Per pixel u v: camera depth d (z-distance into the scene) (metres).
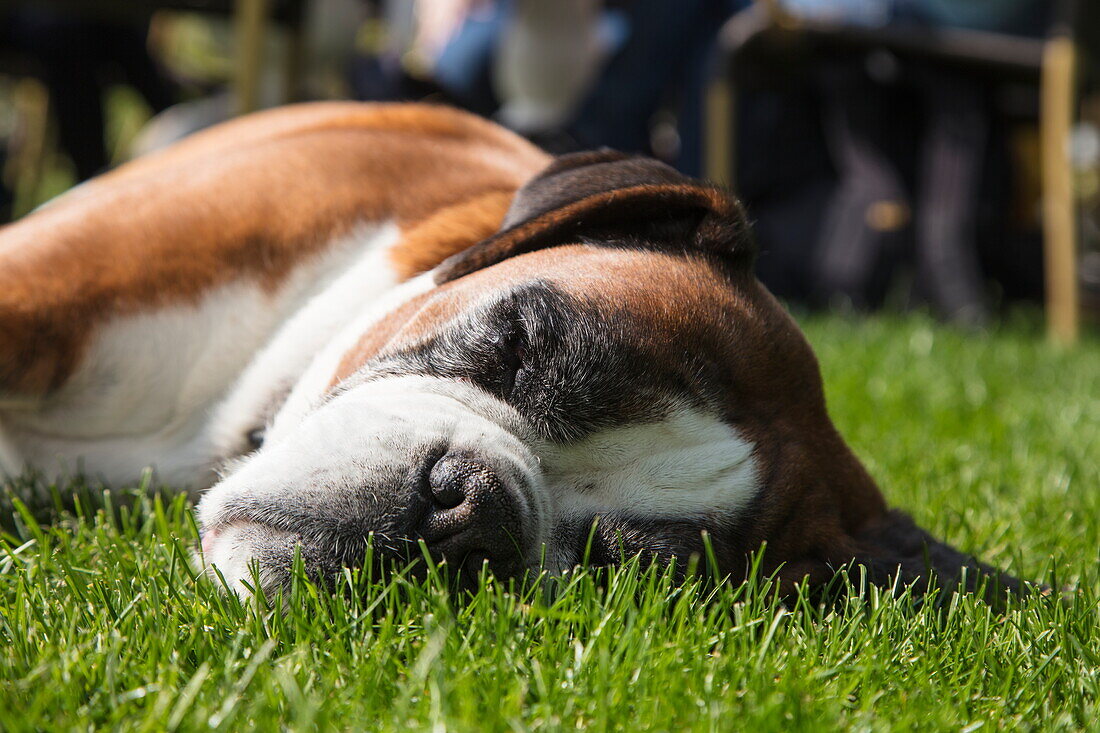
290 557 2.14
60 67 7.98
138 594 2.13
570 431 2.39
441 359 2.51
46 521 2.74
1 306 2.72
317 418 2.35
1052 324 7.36
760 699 1.81
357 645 1.95
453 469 2.19
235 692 1.71
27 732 1.55
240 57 5.78
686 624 2.15
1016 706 2.03
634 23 7.33
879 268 7.21
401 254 3.05
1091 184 8.88
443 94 7.26
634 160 3.02
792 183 7.48
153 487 3.02
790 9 6.86
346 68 6.81
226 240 3.01
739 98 7.33
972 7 7.46
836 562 2.51
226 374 3.02
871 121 7.22
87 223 2.96
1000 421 4.63
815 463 2.63
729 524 2.39
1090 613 2.37
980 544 3.02
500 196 3.26
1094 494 3.55
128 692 1.72
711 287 2.68
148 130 8.22
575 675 1.87
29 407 2.92
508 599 2.09
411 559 2.13
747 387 2.58
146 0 6.00
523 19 6.35
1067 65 7.07
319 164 3.23
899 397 4.97
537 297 2.48
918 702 1.95
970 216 7.23
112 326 2.88
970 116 7.19
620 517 2.35
